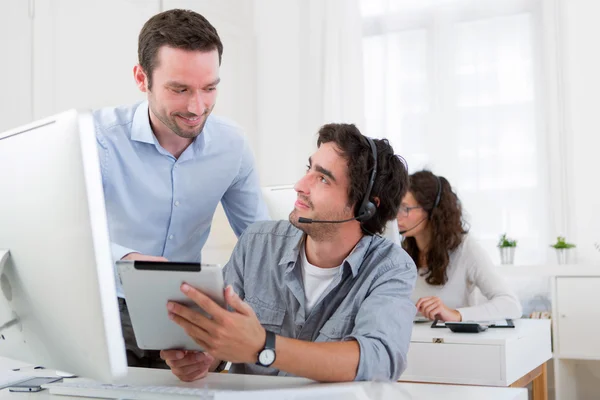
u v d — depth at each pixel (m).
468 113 3.71
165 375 1.23
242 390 1.01
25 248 0.99
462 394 1.05
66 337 0.96
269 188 1.99
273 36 4.10
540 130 3.56
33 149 0.96
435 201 2.55
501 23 3.66
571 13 3.49
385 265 1.34
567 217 3.45
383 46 3.90
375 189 1.37
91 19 3.24
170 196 1.78
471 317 2.31
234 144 1.84
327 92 3.94
